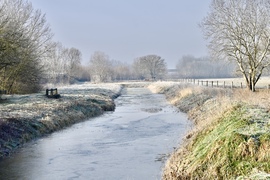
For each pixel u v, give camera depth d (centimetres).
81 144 1817
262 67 3641
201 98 3256
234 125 1224
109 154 1593
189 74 17800
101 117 2989
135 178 1220
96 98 3962
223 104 1850
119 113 3309
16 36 3216
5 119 1972
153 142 1836
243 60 3775
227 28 3697
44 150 1680
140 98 5550
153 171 1299
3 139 1705
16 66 3794
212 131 1365
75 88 6775
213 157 1080
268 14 3538
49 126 2211
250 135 1081
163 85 7931
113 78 15200
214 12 3806
